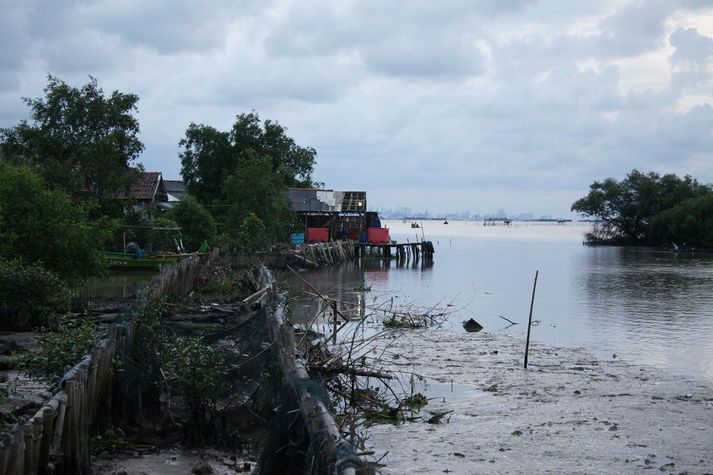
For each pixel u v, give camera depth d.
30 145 34.84
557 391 14.34
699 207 84.00
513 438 11.23
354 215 60.97
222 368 9.49
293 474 6.72
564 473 9.75
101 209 34.88
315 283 37.41
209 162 55.69
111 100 35.75
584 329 22.92
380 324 22.58
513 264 56.03
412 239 117.62
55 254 20.66
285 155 61.69
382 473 9.42
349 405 12.72
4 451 5.68
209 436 9.07
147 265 33.31
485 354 18.12
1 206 19.55
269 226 46.75
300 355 12.56
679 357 18.22
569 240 118.25
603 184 100.00
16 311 16.55
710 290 35.88
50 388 9.52
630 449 10.82
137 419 9.42
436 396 13.74
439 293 33.56
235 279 30.42
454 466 9.91
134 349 10.56
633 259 64.19
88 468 7.83
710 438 11.45
